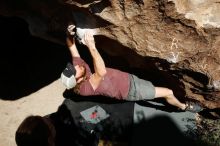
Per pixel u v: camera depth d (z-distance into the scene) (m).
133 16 3.57
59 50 5.48
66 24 4.15
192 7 3.45
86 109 4.70
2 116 4.88
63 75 3.96
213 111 4.52
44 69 5.32
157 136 4.49
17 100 5.03
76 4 3.45
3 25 5.66
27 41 5.59
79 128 4.47
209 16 3.53
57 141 4.30
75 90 4.19
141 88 4.20
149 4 3.42
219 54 3.75
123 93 4.17
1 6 4.59
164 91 4.29
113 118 4.64
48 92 5.06
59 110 4.70
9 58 5.47
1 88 5.16
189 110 4.52
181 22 3.54
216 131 4.49
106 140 4.51
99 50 4.65
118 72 4.17
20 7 4.48
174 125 4.55
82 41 4.05
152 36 3.72
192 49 3.74
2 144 4.63
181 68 3.97
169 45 3.76
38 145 2.64
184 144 4.43
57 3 3.93
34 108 4.93
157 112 4.65
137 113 4.65
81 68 4.02
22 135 2.64
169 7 3.39
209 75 3.90
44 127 2.67
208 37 3.63
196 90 4.20
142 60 4.19
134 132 4.52
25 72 5.32
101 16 3.60
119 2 3.44
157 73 4.43
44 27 4.52
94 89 4.08
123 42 3.91
